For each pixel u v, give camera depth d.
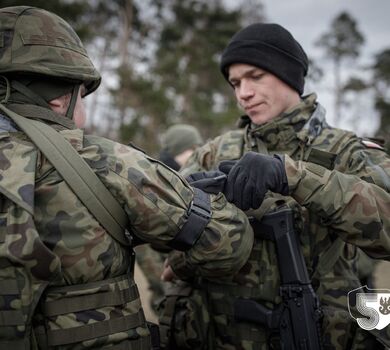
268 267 1.60
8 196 1.16
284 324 1.53
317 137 1.70
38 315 1.23
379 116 21.31
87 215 1.24
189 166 1.94
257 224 1.60
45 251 1.16
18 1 8.66
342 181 1.42
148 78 12.00
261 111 1.75
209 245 1.36
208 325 1.71
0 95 1.34
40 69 1.29
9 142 1.25
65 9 10.23
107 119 12.48
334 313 1.55
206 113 14.17
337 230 1.46
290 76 1.72
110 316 1.28
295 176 1.42
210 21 16.58
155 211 1.28
